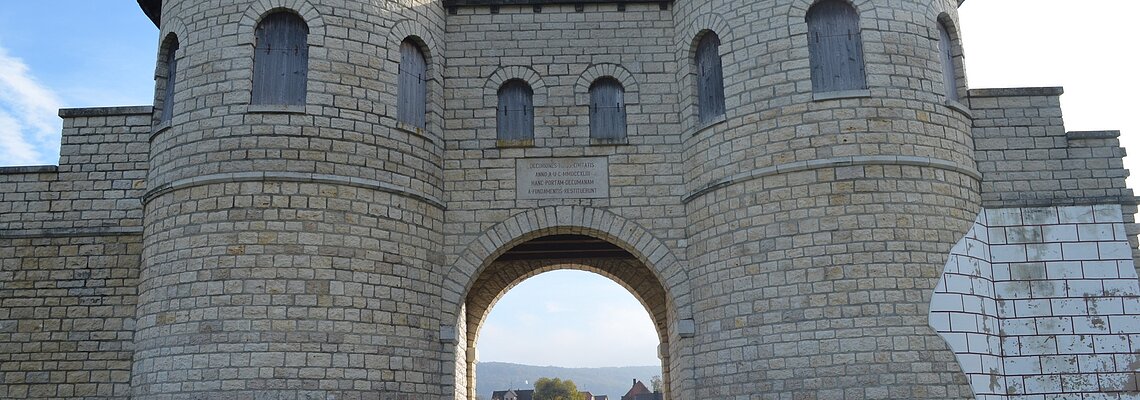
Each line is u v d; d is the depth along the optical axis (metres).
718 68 23.66
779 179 21.73
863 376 20.33
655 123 24.19
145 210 23.20
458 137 24.11
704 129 23.11
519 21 24.95
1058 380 21.59
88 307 23.25
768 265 21.41
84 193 24.03
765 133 22.08
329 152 21.84
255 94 22.33
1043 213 22.67
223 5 22.75
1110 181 22.95
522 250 28.11
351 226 21.64
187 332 20.78
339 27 22.69
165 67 24.42
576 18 24.97
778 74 22.28
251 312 20.73
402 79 23.64
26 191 24.09
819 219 21.20
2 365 22.91
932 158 21.67
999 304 22.06
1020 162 23.05
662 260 23.23
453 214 23.61
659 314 29.25
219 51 22.42
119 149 24.30
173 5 23.83
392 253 22.03
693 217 23.14
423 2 24.25
